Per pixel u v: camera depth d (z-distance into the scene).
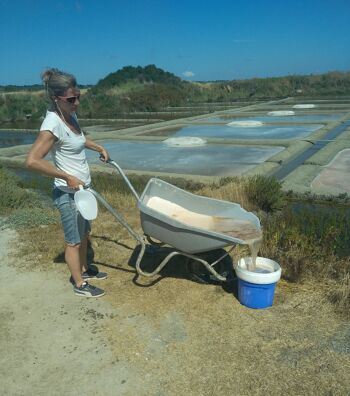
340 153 11.42
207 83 56.78
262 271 3.85
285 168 10.27
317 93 45.69
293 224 5.91
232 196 6.98
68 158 3.63
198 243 3.69
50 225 6.02
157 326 3.56
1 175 8.73
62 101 3.38
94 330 3.54
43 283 4.36
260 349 3.22
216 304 3.83
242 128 18.44
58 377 3.04
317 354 3.14
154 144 14.70
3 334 3.55
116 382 2.96
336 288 3.97
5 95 36.38
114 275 4.45
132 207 6.91
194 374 3.00
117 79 52.50
